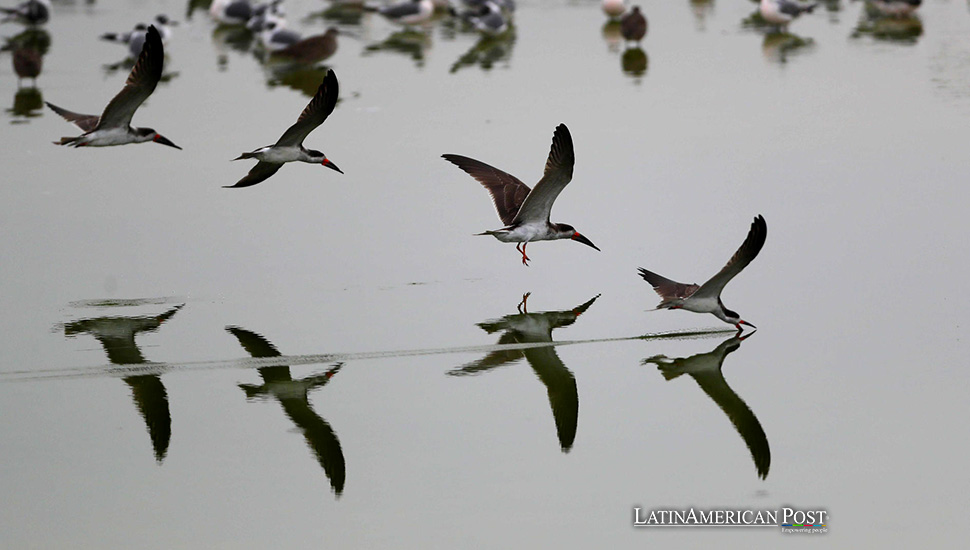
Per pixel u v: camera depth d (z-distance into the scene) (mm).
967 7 33250
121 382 14297
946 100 24250
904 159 21047
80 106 24375
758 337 15273
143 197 20141
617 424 13344
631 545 11180
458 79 26750
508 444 12930
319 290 16797
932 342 14977
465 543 11172
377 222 19109
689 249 17828
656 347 15148
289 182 20750
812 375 14312
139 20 33375
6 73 27219
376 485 12180
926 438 12906
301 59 27500
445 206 19672
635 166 20969
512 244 18281
